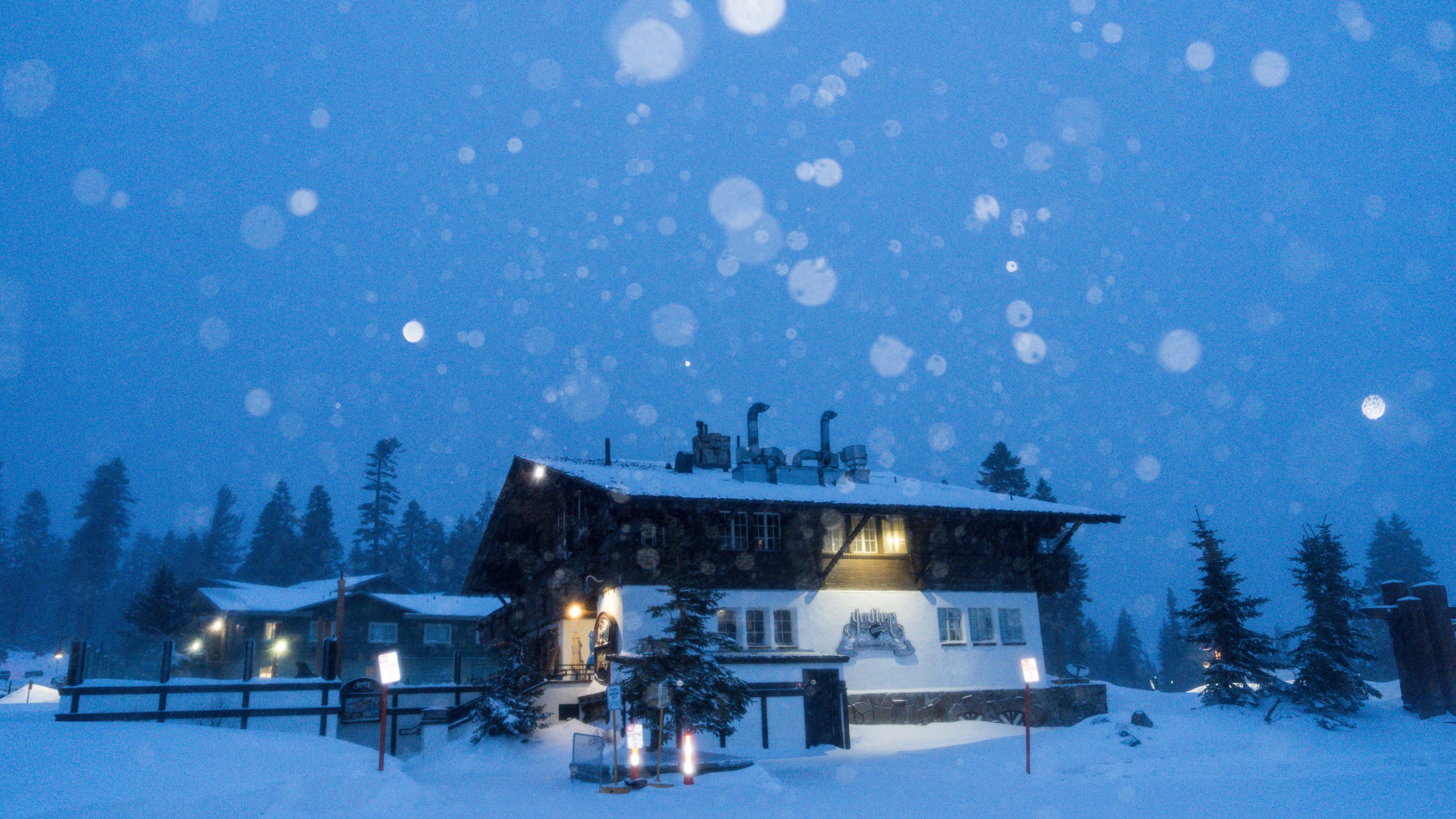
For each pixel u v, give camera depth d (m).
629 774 20.92
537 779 22.64
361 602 58.94
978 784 21.31
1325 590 31.39
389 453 120.19
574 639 35.59
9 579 120.12
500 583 43.38
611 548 30.77
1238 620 31.66
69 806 12.45
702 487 32.03
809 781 21.94
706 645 25.84
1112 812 16.58
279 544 109.44
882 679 32.59
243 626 56.75
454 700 31.28
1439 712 30.09
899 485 38.28
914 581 34.31
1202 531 32.97
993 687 34.09
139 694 24.28
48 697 52.28
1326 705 30.02
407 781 18.55
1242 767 23.33
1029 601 35.84
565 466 33.53
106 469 110.75
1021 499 38.75
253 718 25.75
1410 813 15.79
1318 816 15.73
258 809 14.38
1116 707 36.53
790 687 29.39
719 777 21.48
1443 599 31.36
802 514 33.16
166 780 14.65
